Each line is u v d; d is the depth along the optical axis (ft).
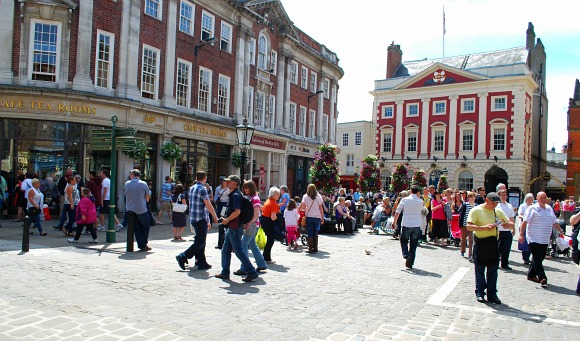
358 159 179.73
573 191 146.51
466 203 42.32
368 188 96.12
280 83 102.37
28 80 56.34
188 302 21.80
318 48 121.80
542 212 30.55
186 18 75.10
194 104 76.64
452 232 50.55
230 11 85.30
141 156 61.41
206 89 79.77
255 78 93.50
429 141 158.51
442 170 154.81
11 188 55.52
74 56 58.08
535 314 22.54
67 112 56.65
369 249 44.57
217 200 48.93
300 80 111.86
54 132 57.11
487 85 147.84
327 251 42.55
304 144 111.14
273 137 97.40
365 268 33.94
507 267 37.04
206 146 80.33
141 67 66.03
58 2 56.70
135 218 35.88
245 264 27.20
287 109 104.88
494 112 146.82
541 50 176.35
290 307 21.86
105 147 41.06
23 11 56.13
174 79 72.08
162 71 70.03
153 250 36.70
